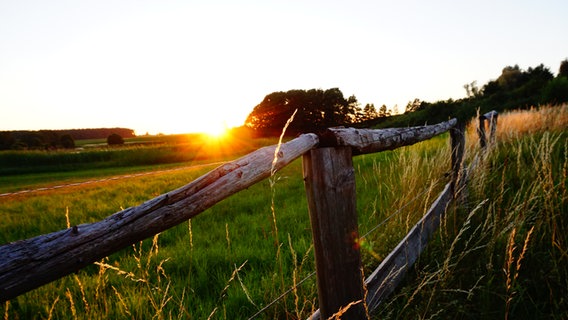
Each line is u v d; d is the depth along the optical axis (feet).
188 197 3.16
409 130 7.67
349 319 5.20
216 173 3.42
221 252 12.21
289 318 7.63
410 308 7.41
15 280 2.04
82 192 32.86
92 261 2.48
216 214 19.07
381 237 9.96
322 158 4.75
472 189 12.32
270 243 12.75
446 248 8.96
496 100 143.84
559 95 91.25
